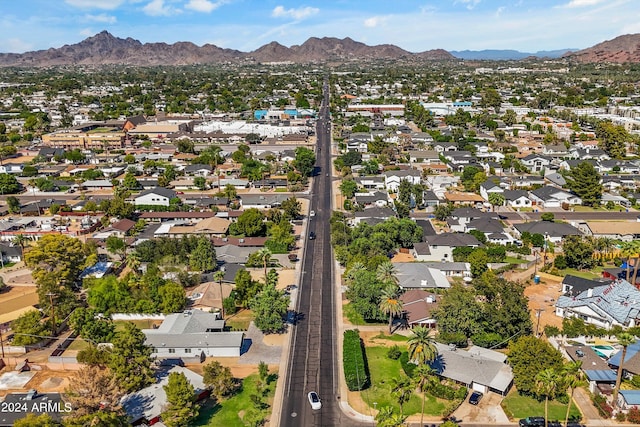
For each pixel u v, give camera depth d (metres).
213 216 165.62
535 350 79.56
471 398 78.38
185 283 119.19
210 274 124.00
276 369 88.19
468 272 124.38
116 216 167.38
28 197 197.62
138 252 132.25
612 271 121.94
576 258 127.31
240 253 137.50
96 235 150.62
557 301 107.12
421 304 104.69
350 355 88.00
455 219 157.00
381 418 67.19
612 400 77.06
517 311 92.38
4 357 92.94
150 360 82.75
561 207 179.00
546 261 133.12
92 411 68.75
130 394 78.12
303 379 85.25
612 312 99.25
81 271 125.50
